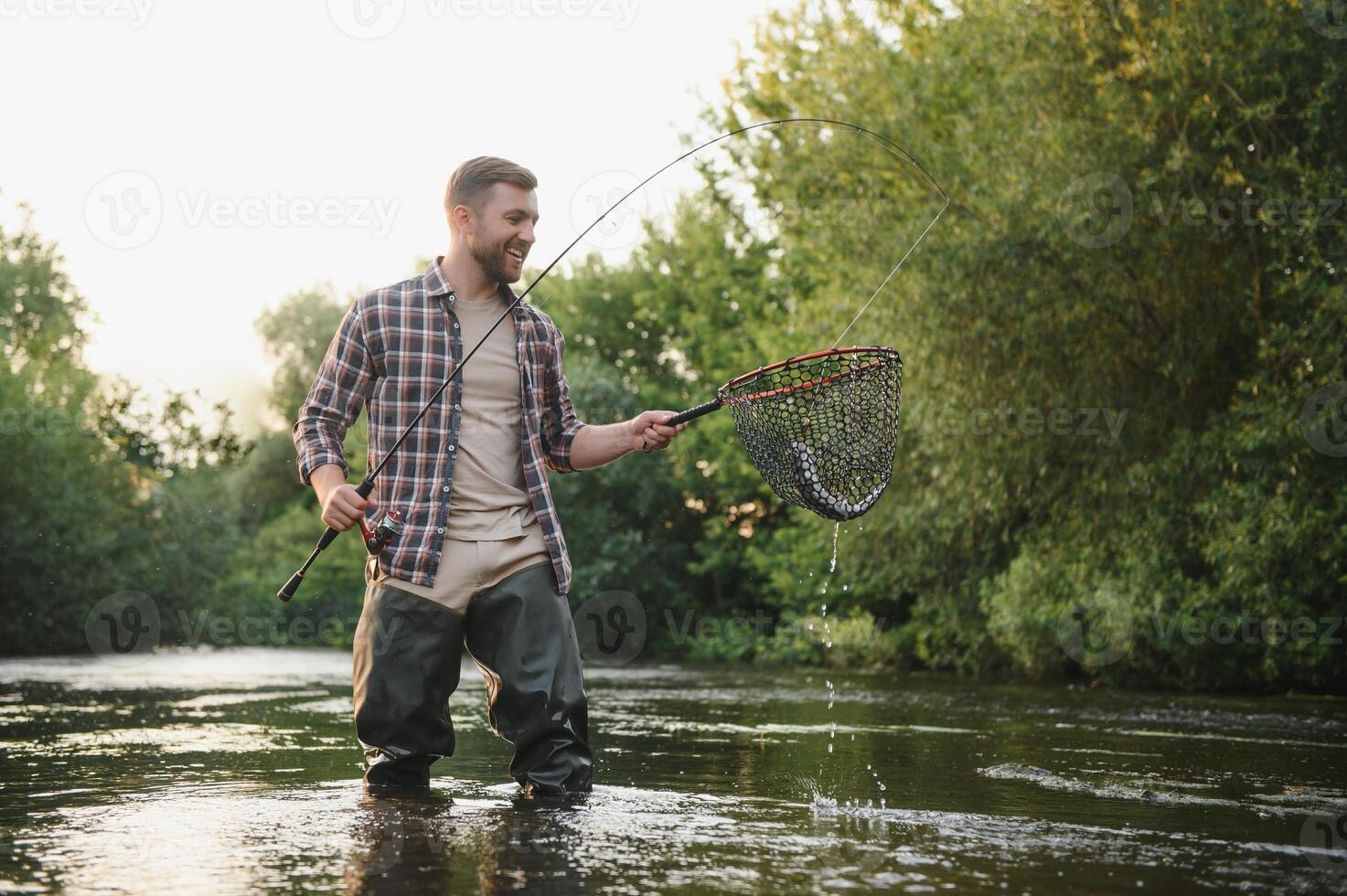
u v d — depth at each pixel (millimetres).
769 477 3146
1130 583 10547
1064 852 2426
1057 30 10414
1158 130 9898
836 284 13453
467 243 3340
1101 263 10133
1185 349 10367
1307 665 9742
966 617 13195
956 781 3670
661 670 14344
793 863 2279
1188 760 4469
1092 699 8852
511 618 3230
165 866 2230
